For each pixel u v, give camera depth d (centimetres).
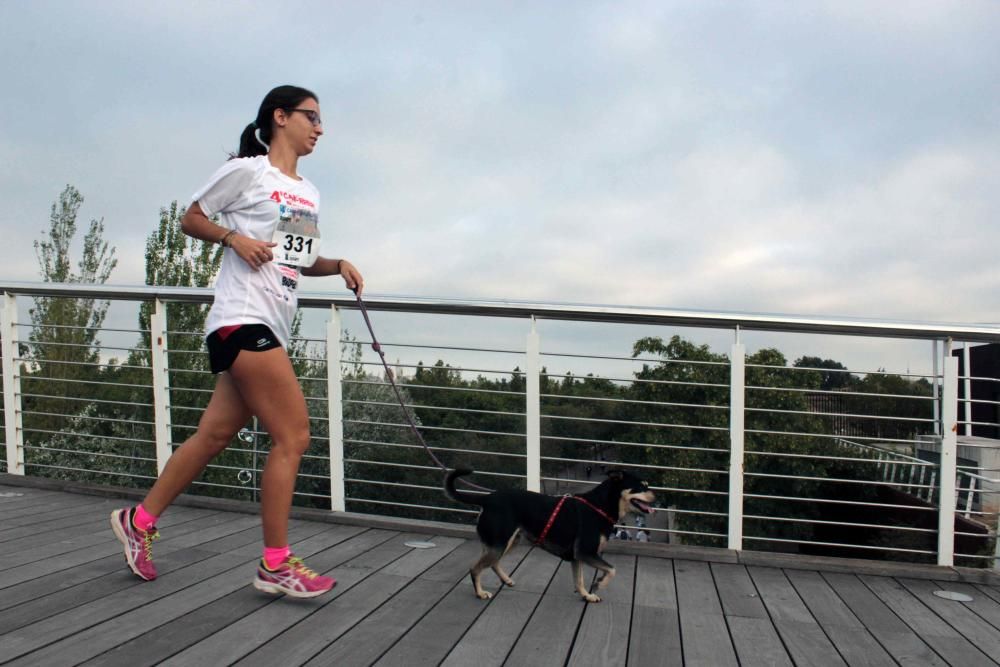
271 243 252
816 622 259
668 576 311
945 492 331
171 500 268
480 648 217
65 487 428
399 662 203
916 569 321
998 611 279
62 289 423
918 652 232
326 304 387
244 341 243
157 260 1124
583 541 272
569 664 209
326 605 250
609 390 637
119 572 272
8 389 449
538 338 362
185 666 191
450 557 324
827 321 337
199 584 263
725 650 227
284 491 248
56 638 205
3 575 264
